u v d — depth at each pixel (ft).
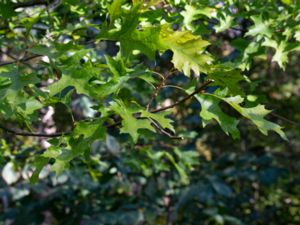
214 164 18.86
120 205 16.92
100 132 4.76
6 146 10.92
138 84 11.74
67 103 5.29
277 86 21.42
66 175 14.98
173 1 7.05
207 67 4.72
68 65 4.95
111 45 11.19
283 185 22.38
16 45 9.32
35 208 16.25
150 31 4.75
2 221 17.21
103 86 4.86
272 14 7.50
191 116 16.69
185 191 17.19
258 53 7.35
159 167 12.14
